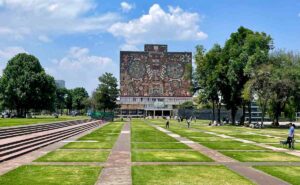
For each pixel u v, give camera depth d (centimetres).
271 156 2947
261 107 8731
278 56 8319
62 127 6128
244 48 8706
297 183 1894
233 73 8706
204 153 3131
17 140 3153
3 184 1795
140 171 2200
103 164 2466
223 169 2308
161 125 9175
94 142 4097
